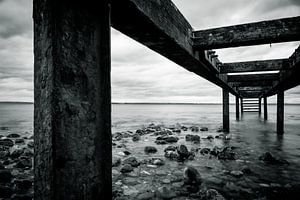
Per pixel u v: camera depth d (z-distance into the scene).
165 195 3.43
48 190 1.10
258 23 3.27
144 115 33.06
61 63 1.17
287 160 5.74
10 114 31.52
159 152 6.84
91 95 1.42
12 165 5.25
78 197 1.26
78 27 1.33
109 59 1.51
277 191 3.63
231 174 4.51
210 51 4.83
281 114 10.82
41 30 1.14
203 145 7.98
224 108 11.60
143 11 1.96
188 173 4.09
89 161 1.37
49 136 1.10
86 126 1.35
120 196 3.43
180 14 3.10
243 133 11.26
